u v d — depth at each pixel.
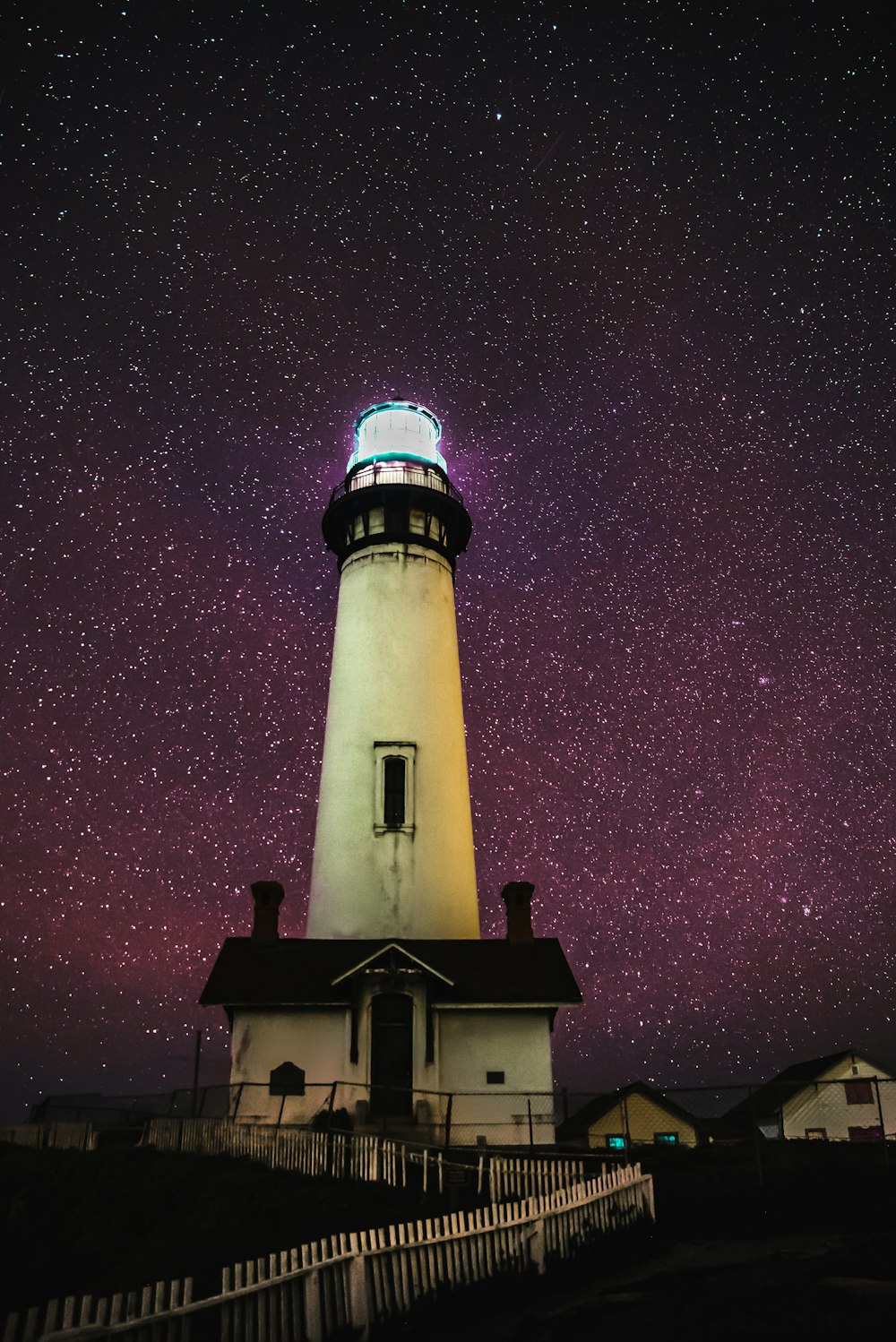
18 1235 13.94
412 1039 24.36
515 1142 23.48
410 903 29.59
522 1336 9.22
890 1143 22.03
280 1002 24.62
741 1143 22.77
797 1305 9.34
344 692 33.16
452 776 31.95
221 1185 15.72
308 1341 8.55
